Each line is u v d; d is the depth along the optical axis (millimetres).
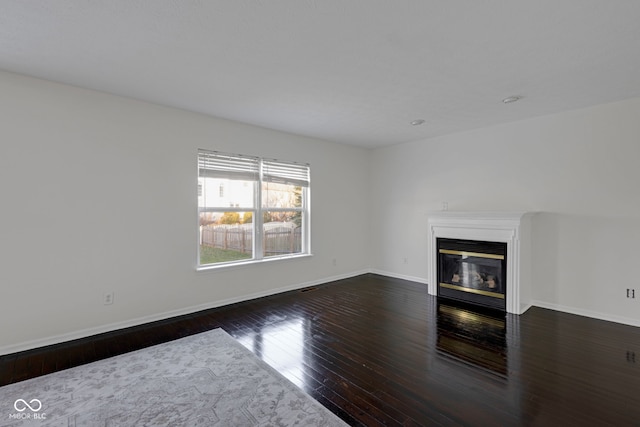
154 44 2240
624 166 3330
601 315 3500
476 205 4492
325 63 2533
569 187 3688
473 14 1889
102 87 3023
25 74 2734
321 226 5207
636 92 3117
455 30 2062
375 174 5879
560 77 2775
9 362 2553
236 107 3590
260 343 2910
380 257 5848
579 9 1831
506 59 2455
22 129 2748
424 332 3154
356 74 2732
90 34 2104
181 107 3592
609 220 3432
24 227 2764
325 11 1861
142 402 2023
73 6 1797
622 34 2090
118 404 2004
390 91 3115
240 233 4309
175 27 2029
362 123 4207
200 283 3844
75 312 3012
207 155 3920
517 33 2094
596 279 3527
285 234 4836
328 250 5316
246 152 4254
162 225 3541
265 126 4371
